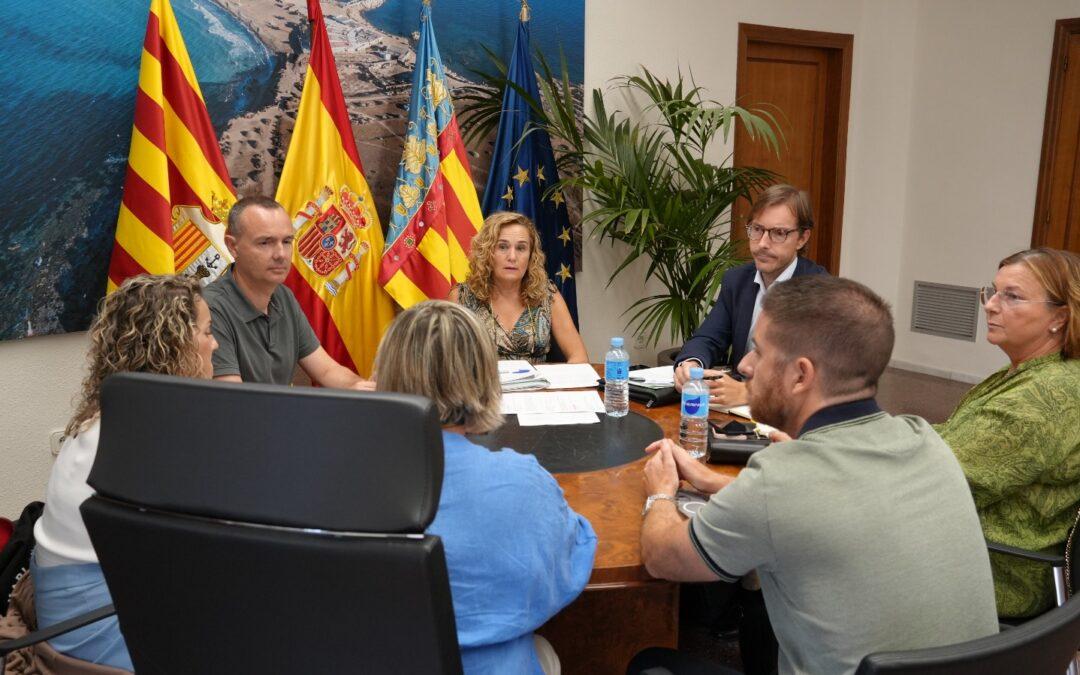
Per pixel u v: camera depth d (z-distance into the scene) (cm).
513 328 292
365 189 319
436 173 327
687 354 268
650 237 373
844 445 110
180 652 100
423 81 327
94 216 281
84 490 139
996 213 502
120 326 150
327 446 87
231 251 235
